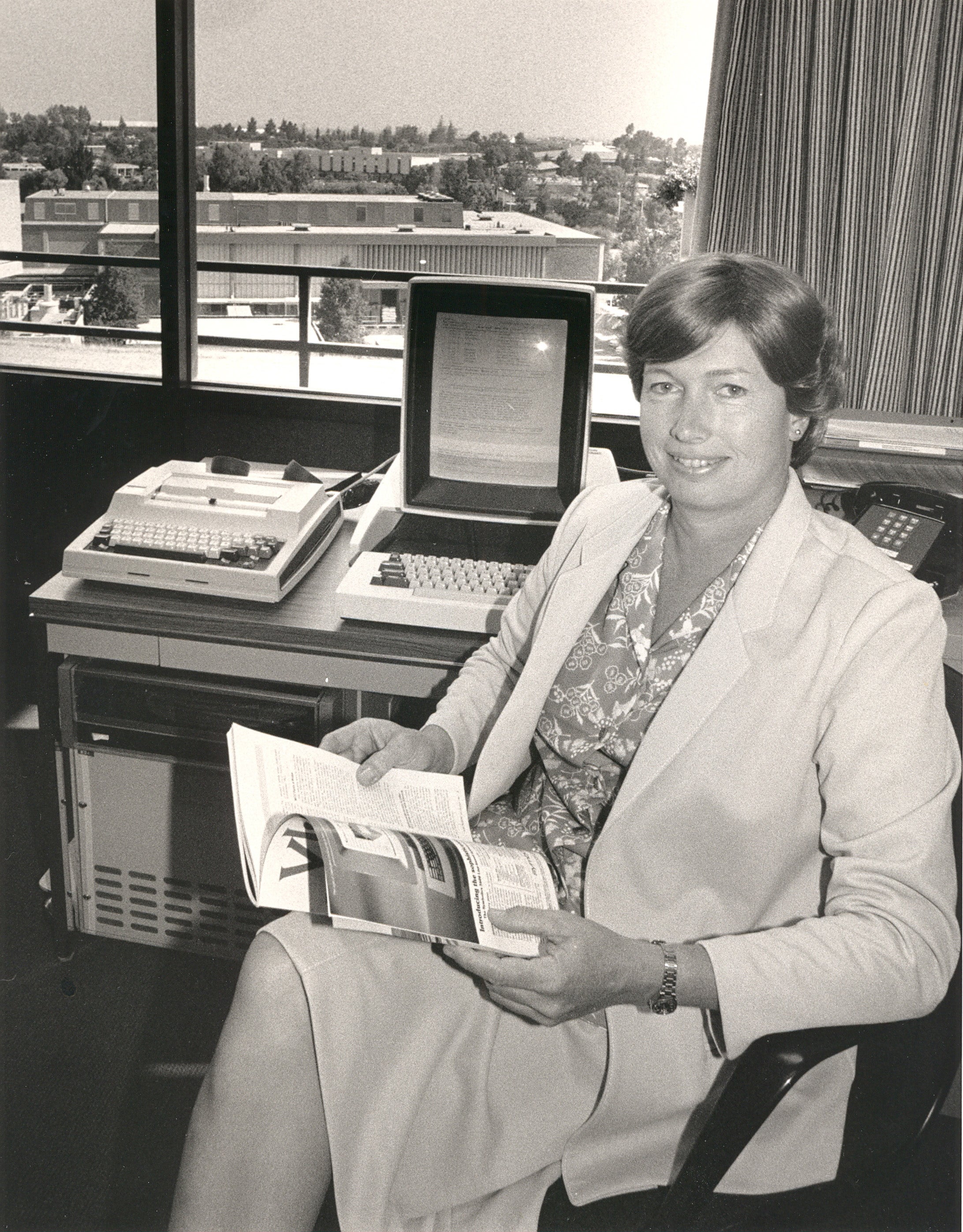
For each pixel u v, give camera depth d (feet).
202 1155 3.00
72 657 5.34
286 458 8.63
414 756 3.93
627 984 2.95
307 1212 3.06
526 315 5.20
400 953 3.28
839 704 3.14
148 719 5.34
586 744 3.72
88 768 5.53
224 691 5.12
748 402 3.21
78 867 5.77
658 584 3.68
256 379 45.60
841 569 3.33
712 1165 2.62
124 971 5.81
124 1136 4.78
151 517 5.27
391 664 4.79
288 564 5.04
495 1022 3.36
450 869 3.18
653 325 3.20
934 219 7.20
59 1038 5.33
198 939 5.83
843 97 7.18
